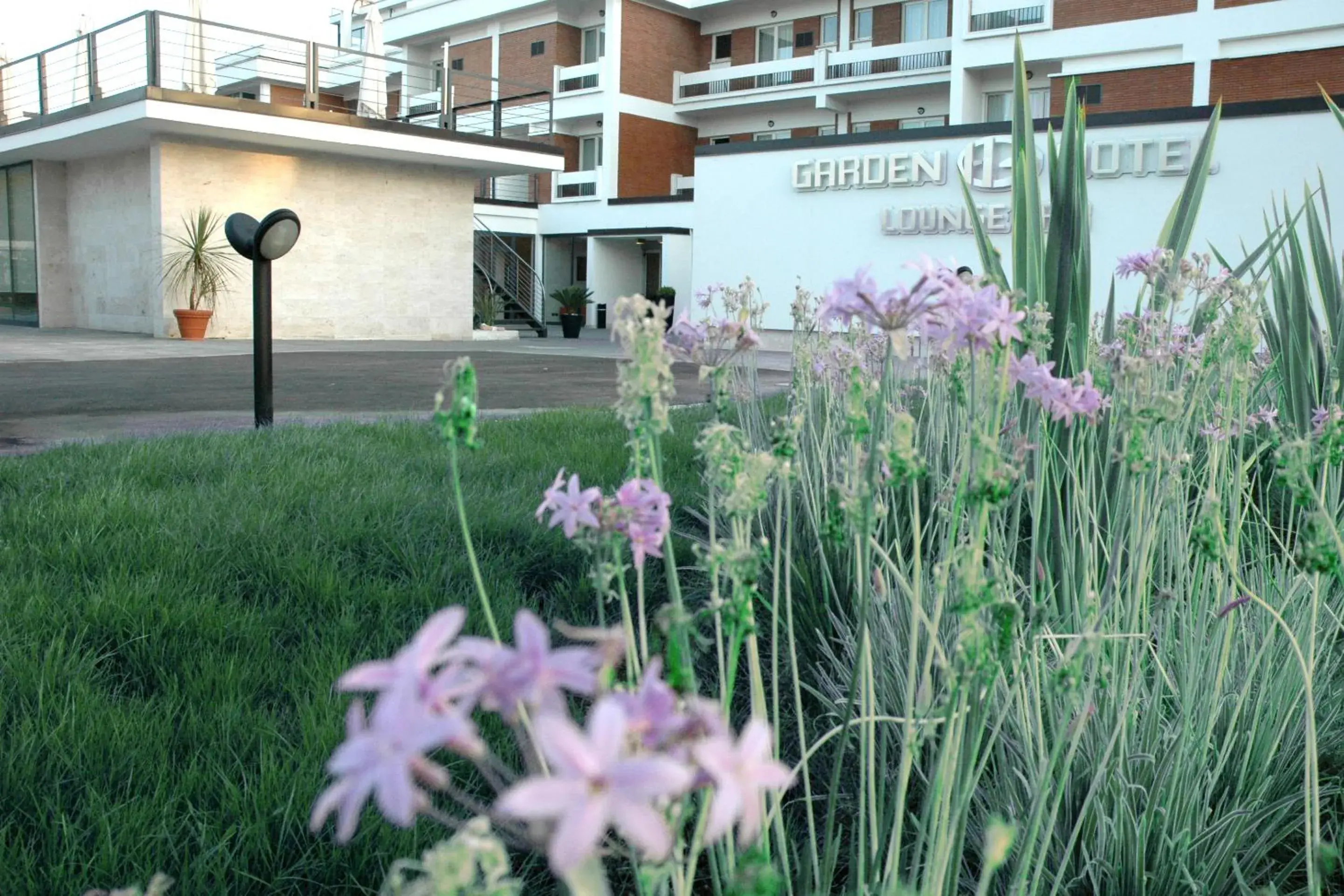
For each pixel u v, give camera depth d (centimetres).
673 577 104
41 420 665
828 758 201
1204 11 1861
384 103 2020
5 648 224
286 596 279
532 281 2408
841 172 1650
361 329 1848
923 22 2520
